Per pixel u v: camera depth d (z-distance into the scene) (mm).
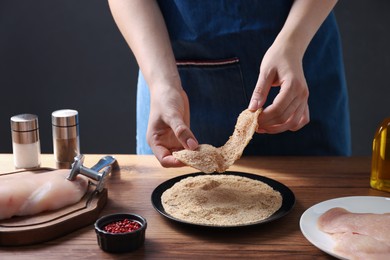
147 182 1088
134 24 1137
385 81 2207
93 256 828
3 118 2172
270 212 928
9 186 918
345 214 900
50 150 2209
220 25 1200
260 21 1195
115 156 1233
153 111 1051
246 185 1040
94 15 2094
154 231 895
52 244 862
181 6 1205
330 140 1300
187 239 872
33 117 1181
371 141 2268
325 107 1277
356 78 2207
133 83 2158
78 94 2166
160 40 1119
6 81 2143
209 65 1229
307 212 924
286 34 1060
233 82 1242
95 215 931
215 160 974
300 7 1098
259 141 1288
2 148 2195
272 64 1024
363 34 2166
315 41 1248
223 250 840
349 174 1123
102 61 2137
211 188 1017
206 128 1287
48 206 920
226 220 899
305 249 842
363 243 799
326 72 1271
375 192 1040
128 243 831
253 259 815
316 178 1104
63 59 2131
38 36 2107
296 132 1283
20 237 854
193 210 931
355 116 2246
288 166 1167
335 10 2145
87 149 2225
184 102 1081
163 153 1026
